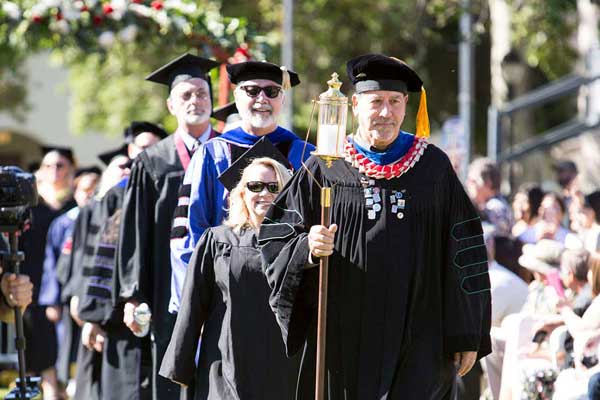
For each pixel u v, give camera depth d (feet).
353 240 37.11
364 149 37.70
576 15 139.85
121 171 59.88
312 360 38.22
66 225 76.43
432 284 37.60
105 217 58.34
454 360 38.22
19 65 181.37
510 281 55.21
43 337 76.84
